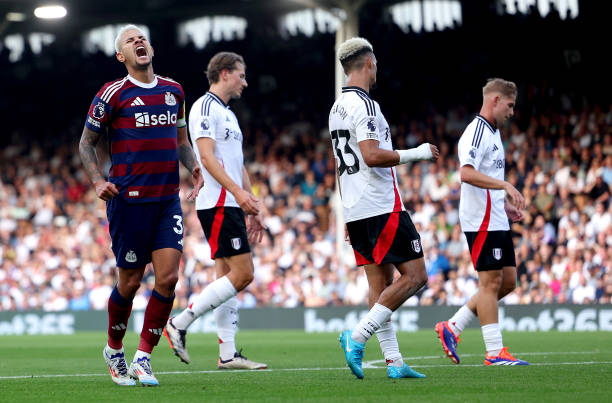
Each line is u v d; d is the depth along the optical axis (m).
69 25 84.81
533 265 55.03
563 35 72.19
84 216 75.62
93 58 91.56
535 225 57.56
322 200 72.00
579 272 53.34
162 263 17.64
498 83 22.16
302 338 44.00
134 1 78.56
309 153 78.19
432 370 20.53
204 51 86.69
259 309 57.03
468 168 21.47
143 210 17.66
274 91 86.19
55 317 60.84
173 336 19.66
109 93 17.47
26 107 94.56
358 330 18.02
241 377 19.66
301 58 84.56
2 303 70.81
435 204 64.06
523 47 74.12
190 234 68.25
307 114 83.50
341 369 22.05
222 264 22.36
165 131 17.81
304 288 61.44
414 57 78.56
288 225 69.62
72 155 89.75
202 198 21.44
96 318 60.53
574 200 59.59
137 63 17.48
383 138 18.02
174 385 17.59
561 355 26.30
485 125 22.09
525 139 66.56
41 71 93.19
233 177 21.78
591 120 66.12
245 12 81.50
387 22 76.19
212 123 21.36
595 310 48.53
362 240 18.19
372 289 18.53
